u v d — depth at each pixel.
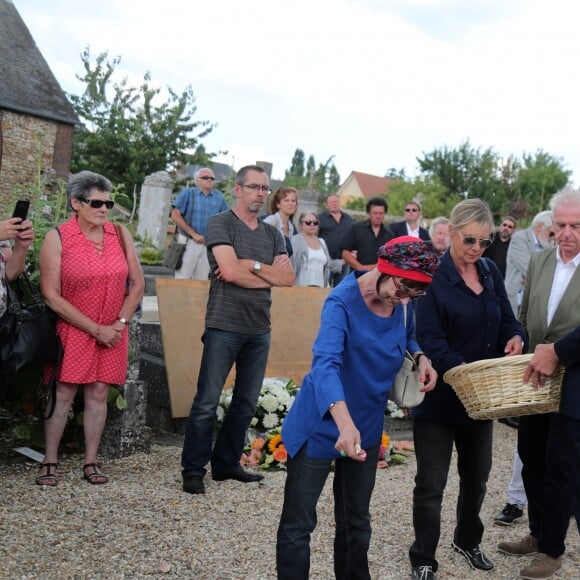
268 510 4.40
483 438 3.65
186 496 4.53
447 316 3.51
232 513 4.31
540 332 3.78
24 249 4.41
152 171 29.61
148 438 5.70
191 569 3.51
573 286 3.64
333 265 9.62
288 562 2.84
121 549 3.67
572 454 3.34
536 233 7.55
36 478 4.60
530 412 3.35
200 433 4.64
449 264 3.55
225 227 4.80
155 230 15.49
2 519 3.91
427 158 54.22
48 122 28.08
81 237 4.67
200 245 8.27
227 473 4.93
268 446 5.52
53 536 3.76
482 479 3.72
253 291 4.80
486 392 3.19
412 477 5.37
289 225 8.34
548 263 3.84
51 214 5.66
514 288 7.83
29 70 28.89
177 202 8.28
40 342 4.38
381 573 3.69
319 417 2.77
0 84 27.33
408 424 6.81
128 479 4.77
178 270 8.27
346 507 3.00
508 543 4.07
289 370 6.81
